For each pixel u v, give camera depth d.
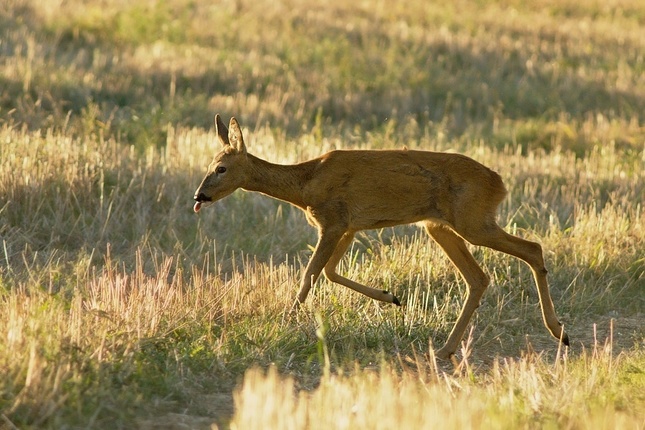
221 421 16.50
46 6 60.72
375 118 47.75
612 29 72.75
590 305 25.56
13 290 20.73
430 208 21.59
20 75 45.97
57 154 31.70
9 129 34.78
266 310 21.95
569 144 45.22
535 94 55.44
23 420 15.20
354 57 58.34
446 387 17.92
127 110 45.31
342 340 21.48
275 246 28.95
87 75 47.84
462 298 25.05
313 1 72.88
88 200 29.98
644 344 22.52
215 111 46.06
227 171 21.84
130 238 28.95
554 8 79.44
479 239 21.48
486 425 15.15
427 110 50.50
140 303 20.41
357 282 23.27
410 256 26.38
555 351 22.52
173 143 36.69
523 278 26.45
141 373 17.48
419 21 70.19
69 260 26.38
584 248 28.09
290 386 16.64
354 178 21.58
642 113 53.56
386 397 15.95
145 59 53.25
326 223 21.70
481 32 67.31
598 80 58.78
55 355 16.97
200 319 20.94
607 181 36.41
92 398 16.12
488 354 22.23
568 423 15.98
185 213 30.86
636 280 27.36
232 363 19.19
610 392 17.77
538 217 31.19
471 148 41.94
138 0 66.00
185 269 26.53
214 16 64.94
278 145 39.00
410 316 22.89
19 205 28.86
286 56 58.25
